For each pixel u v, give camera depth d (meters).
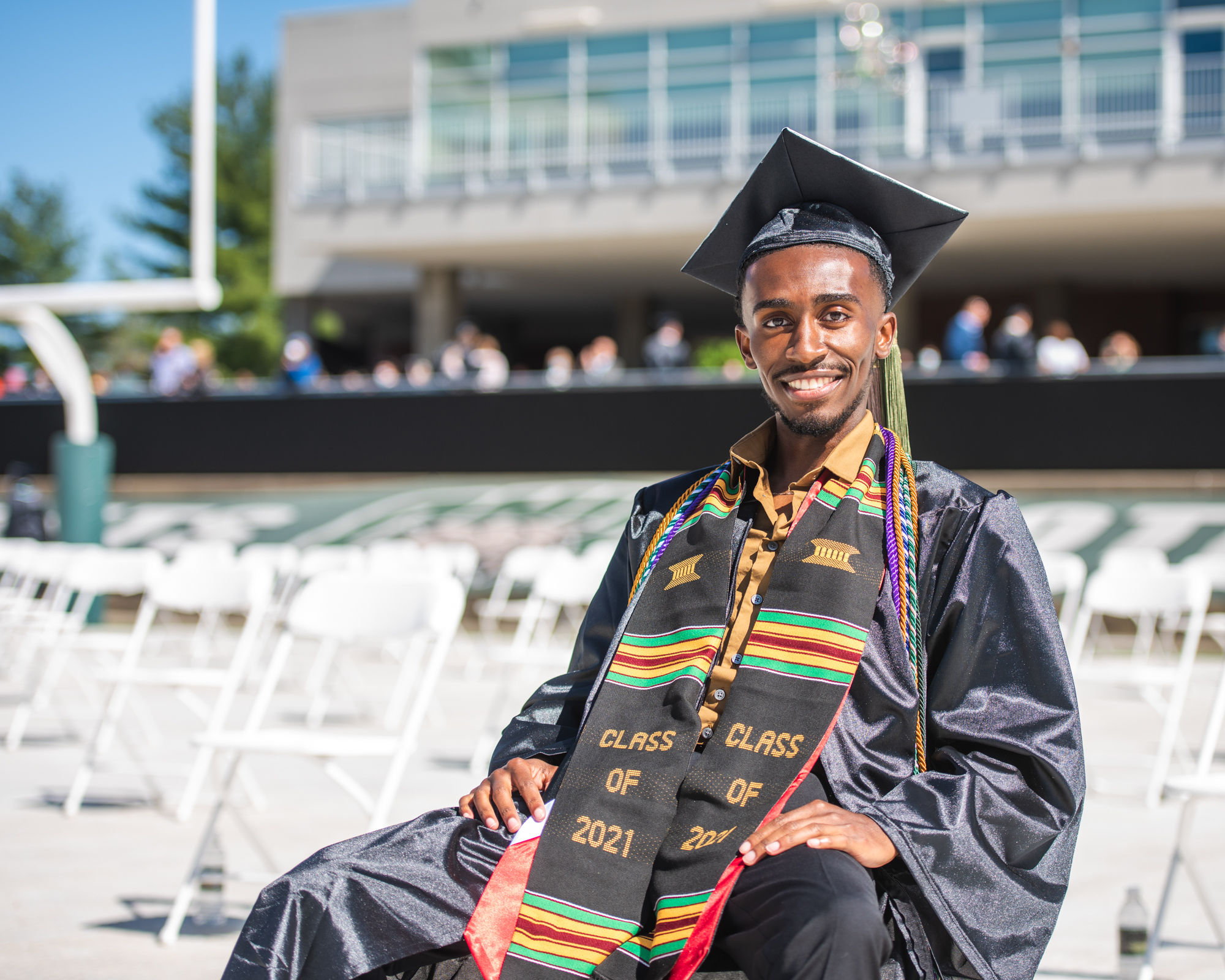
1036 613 1.71
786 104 17.31
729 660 1.74
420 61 18.94
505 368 13.75
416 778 5.56
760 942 1.52
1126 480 10.25
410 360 27.45
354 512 12.33
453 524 12.02
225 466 12.77
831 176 1.84
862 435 1.84
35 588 9.95
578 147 18.31
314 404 12.50
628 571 1.98
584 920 1.62
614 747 1.72
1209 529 10.03
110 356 27.75
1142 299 21.11
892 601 1.72
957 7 16.45
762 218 1.94
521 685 9.04
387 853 1.73
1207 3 15.61
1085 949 3.24
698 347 24.16
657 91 17.98
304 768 5.85
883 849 1.55
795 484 1.83
